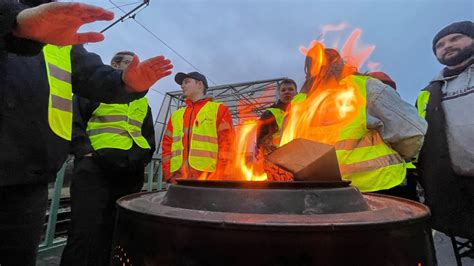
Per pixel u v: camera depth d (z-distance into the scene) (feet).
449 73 6.82
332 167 3.26
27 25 2.39
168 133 9.82
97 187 6.40
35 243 3.70
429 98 6.87
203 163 8.71
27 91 3.32
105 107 6.79
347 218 2.44
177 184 3.31
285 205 2.68
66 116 3.94
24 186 3.46
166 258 2.41
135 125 7.23
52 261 7.93
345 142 5.56
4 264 3.40
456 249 6.37
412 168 7.25
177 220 2.38
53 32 2.45
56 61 3.84
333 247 2.19
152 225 2.53
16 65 3.23
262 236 2.20
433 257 2.86
